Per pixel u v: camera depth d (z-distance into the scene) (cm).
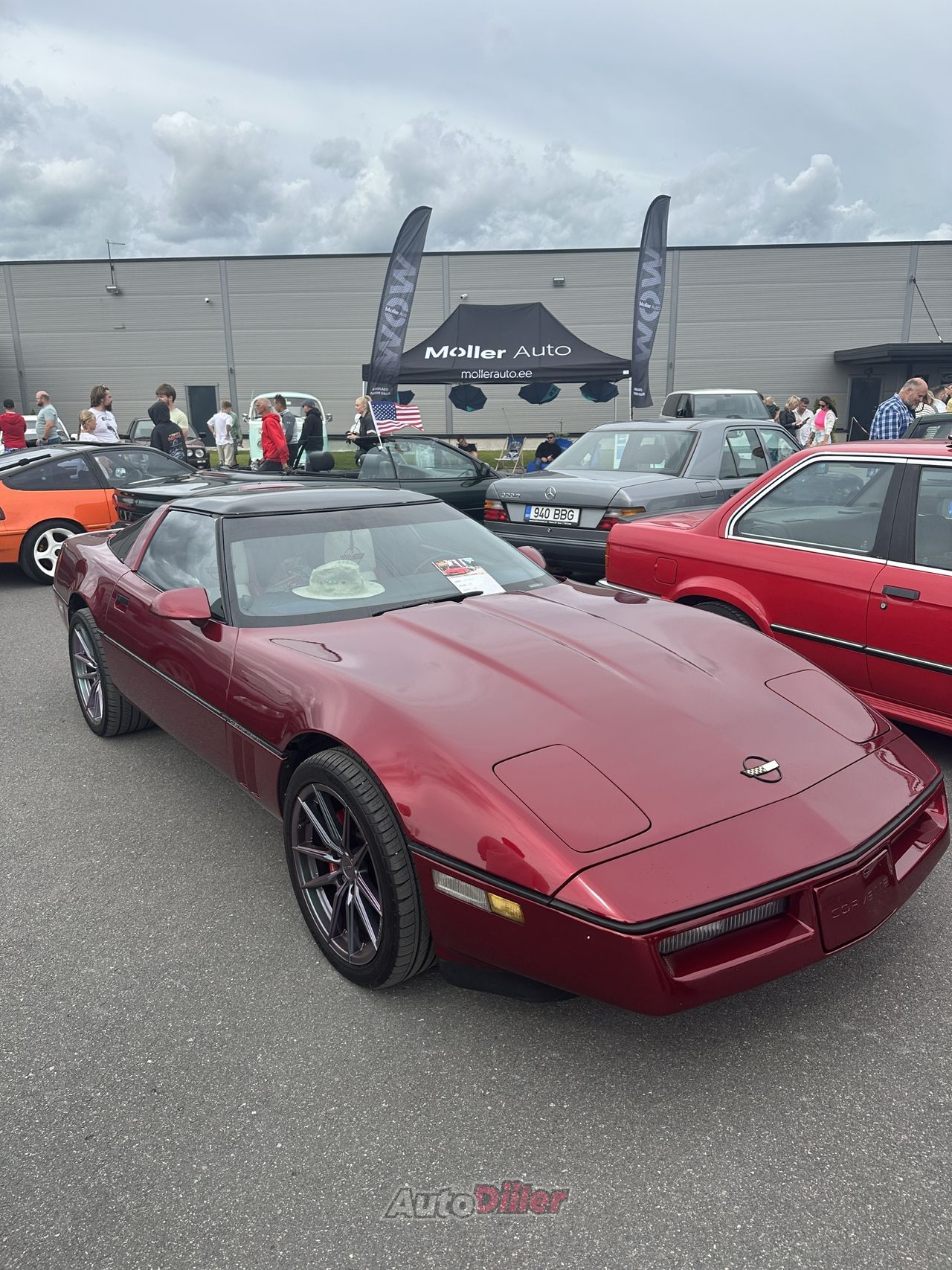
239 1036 227
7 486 848
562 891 187
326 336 3300
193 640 314
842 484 401
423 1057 218
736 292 3156
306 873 261
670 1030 227
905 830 226
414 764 216
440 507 382
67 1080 212
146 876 312
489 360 1303
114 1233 170
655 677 255
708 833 198
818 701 257
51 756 427
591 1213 173
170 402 1200
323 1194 179
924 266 3088
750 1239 166
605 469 736
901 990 241
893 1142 189
